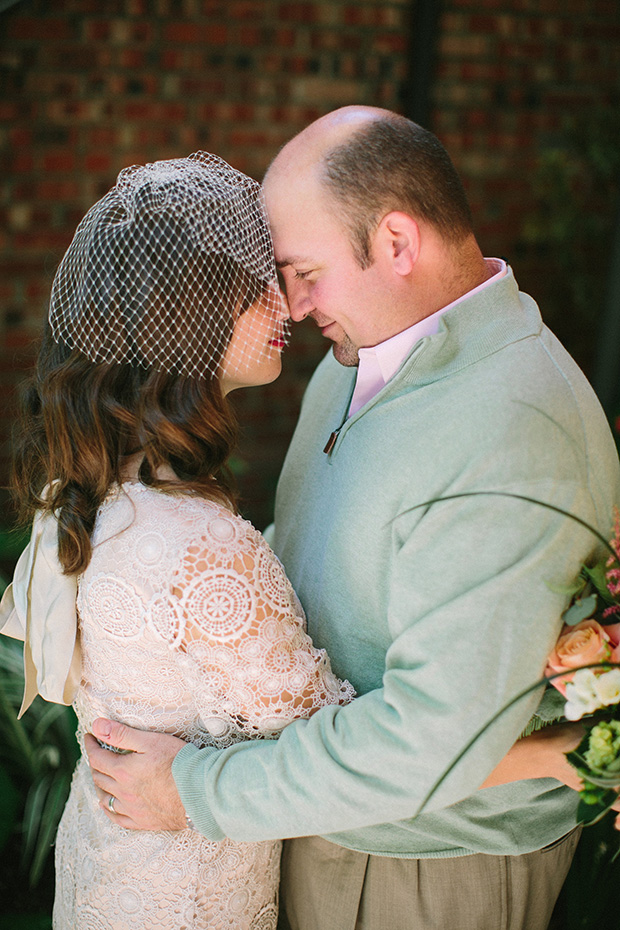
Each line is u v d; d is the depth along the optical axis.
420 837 1.40
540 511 1.17
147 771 1.31
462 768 1.15
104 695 1.35
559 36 3.59
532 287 3.88
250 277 1.33
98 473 1.31
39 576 1.40
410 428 1.32
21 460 1.51
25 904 2.37
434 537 1.21
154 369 1.28
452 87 3.53
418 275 1.33
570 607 1.19
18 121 3.09
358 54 3.40
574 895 1.78
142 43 3.14
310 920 1.54
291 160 1.34
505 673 1.15
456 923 1.45
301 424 1.74
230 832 1.26
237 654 1.23
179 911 1.35
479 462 1.21
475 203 3.70
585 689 1.13
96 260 1.26
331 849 1.48
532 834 1.43
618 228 3.08
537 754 1.27
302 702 1.29
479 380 1.28
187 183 1.28
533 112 3.65
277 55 3.31
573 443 1.25
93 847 1.41
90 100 3.15
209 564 1.22
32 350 3.31
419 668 1.17
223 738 1.31
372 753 1.17
